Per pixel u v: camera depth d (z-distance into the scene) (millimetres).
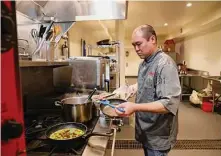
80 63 2365
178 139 3104
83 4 1717
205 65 6145
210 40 5762
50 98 1596
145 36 1277
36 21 1734
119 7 1740
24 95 1473
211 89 4922
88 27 6016
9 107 487
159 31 9062
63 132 1049
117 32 4312
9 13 479
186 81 7453
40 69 1800
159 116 1326
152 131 1372
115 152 2701
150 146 1393
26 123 1271
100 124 1265
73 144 922
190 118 4195
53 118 1363
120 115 1100
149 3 4078
